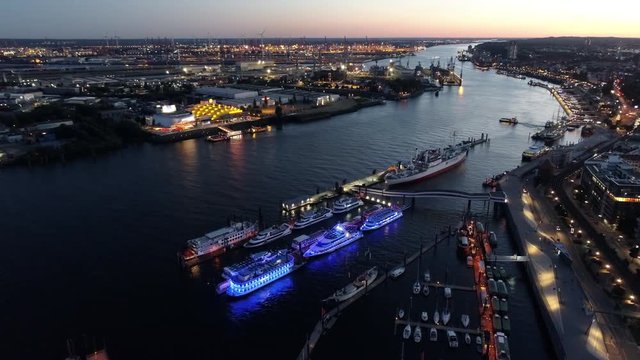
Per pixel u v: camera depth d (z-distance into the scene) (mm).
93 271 155000
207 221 194750
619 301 133125
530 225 182375
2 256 164625
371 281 148375
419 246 174500
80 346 118875
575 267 152500
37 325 127375
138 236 180750
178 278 151375
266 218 198375
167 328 126750
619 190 175375
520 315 133375
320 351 117750
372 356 116062
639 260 154625
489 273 151000
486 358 115312
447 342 120750
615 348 115062
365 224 187250
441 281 149375
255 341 122062
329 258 166000
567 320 124125
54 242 175625
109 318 130750
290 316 132875
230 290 141125
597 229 178750
